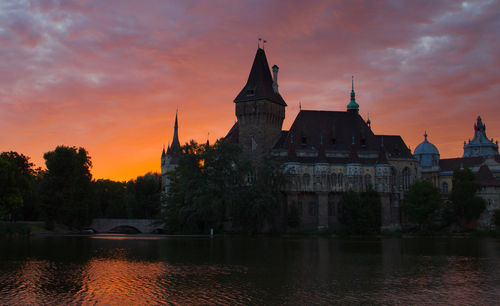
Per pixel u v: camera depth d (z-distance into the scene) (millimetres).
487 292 35250
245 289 35781
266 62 123438
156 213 137750
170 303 31375
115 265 48594
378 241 84250
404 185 120750
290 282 38750
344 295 33875
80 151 118625
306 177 109750
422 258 56125
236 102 117375
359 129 119875
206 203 93062
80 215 112938
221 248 67000
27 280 39594
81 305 30875
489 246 73938
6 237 91438
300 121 118062
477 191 119562
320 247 69375
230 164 99125
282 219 108438
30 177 122875
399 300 32500
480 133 173375
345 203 102750
